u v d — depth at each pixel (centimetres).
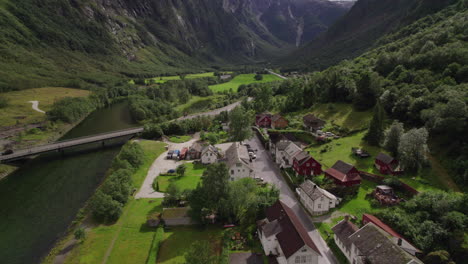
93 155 11944
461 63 10019
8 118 16438
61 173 10100
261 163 9738
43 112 17738
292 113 14412
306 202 6756
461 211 5178
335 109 12962
